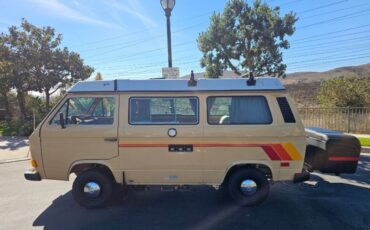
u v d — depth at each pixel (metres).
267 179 5.31
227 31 14.98
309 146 6.36
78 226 4.64
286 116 5.16
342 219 4.82
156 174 5.21
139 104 5.25
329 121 14.92
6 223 4.76
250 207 5.32
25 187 6.66
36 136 5.24
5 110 22.61
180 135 5.13
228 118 5.20
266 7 14.81
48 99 20.27
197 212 5.14
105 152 5.18
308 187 6.47
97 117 5.31
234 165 5.18
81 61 21.23
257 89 5.20
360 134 13.66
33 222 4.79
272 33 14.70
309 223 4.68
